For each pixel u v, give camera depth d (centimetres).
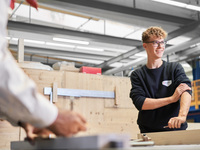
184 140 116
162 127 165
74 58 727
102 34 532
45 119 51
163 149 79
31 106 49
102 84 296
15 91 46
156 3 450
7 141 245
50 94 264
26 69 258
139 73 180
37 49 623
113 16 453
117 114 298
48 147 54
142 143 88
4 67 46
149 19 444
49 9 471
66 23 530
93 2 396
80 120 55
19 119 54
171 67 172
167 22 469
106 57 709
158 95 170
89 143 40
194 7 397
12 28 451
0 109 55
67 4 389
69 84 277
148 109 166
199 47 602
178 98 158
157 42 171
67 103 273
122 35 575
